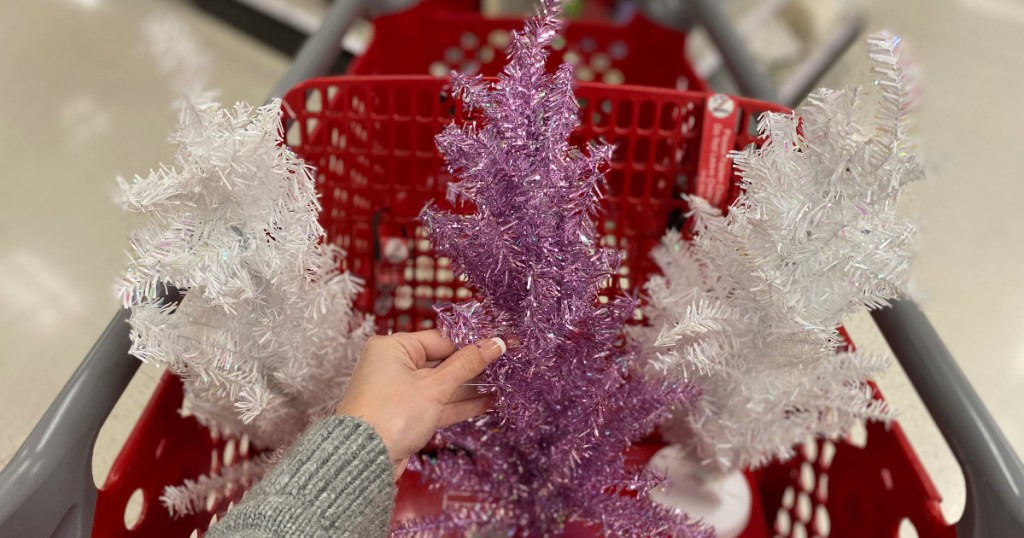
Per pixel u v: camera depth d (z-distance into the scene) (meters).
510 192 0.62
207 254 0.63
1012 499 0.65
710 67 1.77
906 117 0.61
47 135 1.96
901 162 0.61
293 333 0.72
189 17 2.19
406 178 1.15
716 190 0.85
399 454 0.63
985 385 1.55
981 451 0.68
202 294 0.65
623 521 0.76
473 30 1.31
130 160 1.91
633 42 1.35
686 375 0.74
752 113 0.88
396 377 0.65
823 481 0.97
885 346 0.98
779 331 0.69
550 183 0.61
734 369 0.76
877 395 0.84
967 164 1.91
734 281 0.72
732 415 0.80
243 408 0.68
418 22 1.29
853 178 0.63
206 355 0.65
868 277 0.65
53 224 1.79
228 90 2.03
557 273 0.63
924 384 0.74
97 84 2.07
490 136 0.61
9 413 1.48
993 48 2.21
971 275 1.71
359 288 0.83
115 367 0.71
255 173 0.62
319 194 0.74
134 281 0.61
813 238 0.64
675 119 0.90
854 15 1.84
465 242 0.65
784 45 1.81
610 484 0.78
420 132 1.13
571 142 0.89
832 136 0.62
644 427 0.78
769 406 0.78
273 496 0.55
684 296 0.76
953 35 2.24
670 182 0.89
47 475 0.64
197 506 0.82
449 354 0.71
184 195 0.63
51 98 2.04
